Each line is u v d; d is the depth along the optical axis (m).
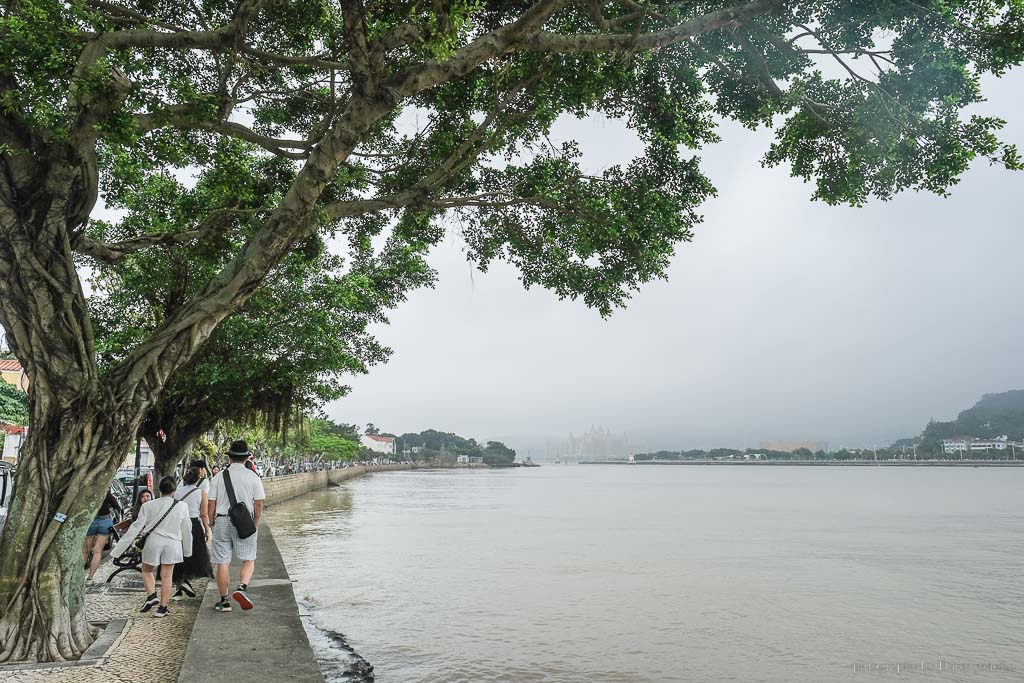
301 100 11.20
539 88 10.36
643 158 11.41
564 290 11.94
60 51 6.86
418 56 9.38
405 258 22.20
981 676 9.08
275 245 7.66
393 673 8.72
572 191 11.05
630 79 10.56
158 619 8.33
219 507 8.20
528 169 10.90
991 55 8.23
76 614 7.02
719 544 25.22
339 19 9.72
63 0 7.09
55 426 6.88
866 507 50.69
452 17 7.08
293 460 80.94
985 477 168.50
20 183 6.98
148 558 8.62
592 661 9.51
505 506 49.53
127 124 7.17
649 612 12.91
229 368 18.27
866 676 9.09
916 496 70.19
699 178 11.32
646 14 8.20
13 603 6.61
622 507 49.56
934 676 9.09
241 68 10.10
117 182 10.66
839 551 23.42
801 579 17.19
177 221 11.74
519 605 13.38
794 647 10.48
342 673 8.65
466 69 7.76
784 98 9.77
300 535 26.48
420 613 12.45
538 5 7.74
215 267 12.91
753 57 9.78
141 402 7.30
